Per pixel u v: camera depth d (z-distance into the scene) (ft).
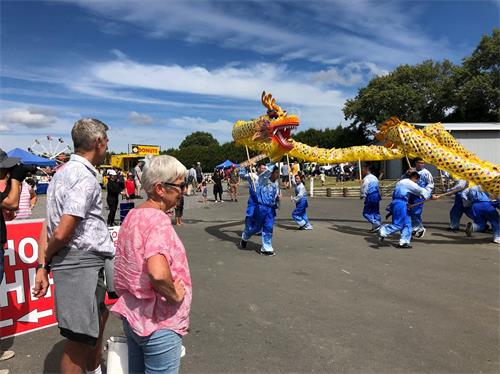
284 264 22.11
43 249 9.17
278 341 12.41
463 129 83.71
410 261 22.74
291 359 11.25
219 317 14.39
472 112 127.75
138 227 6.79
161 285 6.29
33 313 13.26
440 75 149.28
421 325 13.65
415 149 28.12
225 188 102.73
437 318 14.28
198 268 21.26
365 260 23.00
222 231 33.53
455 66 144.77
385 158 34.32
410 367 10.80
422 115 149.07
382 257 23.75
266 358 11.30
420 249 26.02
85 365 9.31
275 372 10.53
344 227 35.68
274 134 28.19
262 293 17.08
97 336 8.76
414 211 29.78
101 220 9.07
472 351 11.75
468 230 29.63
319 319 14.19
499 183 25.67
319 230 34.04
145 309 6.69
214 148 207.21
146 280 6.65
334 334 12.92
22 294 13.06
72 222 8.05
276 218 42.01
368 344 12.18
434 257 23.70
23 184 17.88
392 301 16.07
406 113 147.43
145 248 6.55
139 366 7.10
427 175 30.63
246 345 12.13
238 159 199.00
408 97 142.51
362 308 15.28
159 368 6.75
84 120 8.91
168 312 6.74
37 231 13.50
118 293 7.15
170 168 7.02
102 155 9.17
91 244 8.68
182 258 6.96
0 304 12.60
